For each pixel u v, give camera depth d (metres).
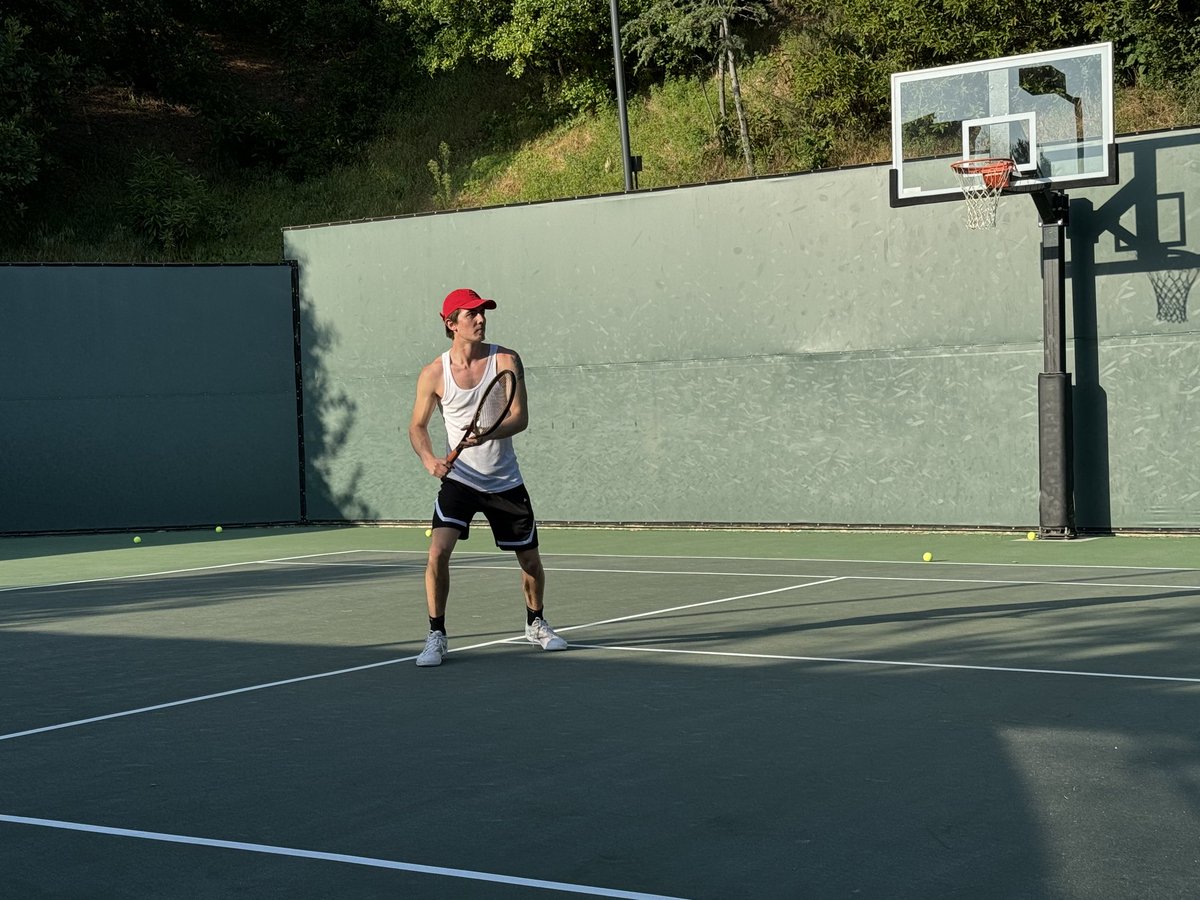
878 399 14.06
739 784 4.27
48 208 26.59
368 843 3.73
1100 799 3.99
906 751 4.64
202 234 25.98
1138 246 12.73
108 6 29.12
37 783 4.54
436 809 4.06
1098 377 12.98
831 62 23.17
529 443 16.09
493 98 29.53
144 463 17.00
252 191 28.31
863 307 14.11
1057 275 12.62
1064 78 12.20
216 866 3.56
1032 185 12.34
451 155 28.36
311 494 17.45
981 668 6.19
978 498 13.59
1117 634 7.05
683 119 25.91
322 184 28.28
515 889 3.31
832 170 14.20
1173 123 20.41
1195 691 5.55
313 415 17.41
